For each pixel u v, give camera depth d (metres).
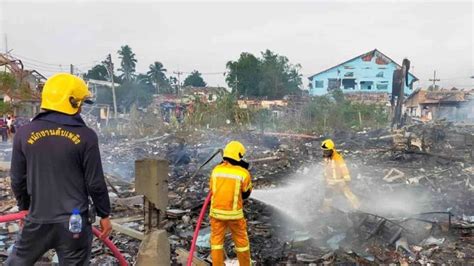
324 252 6.27
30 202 3.28
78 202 3.25
